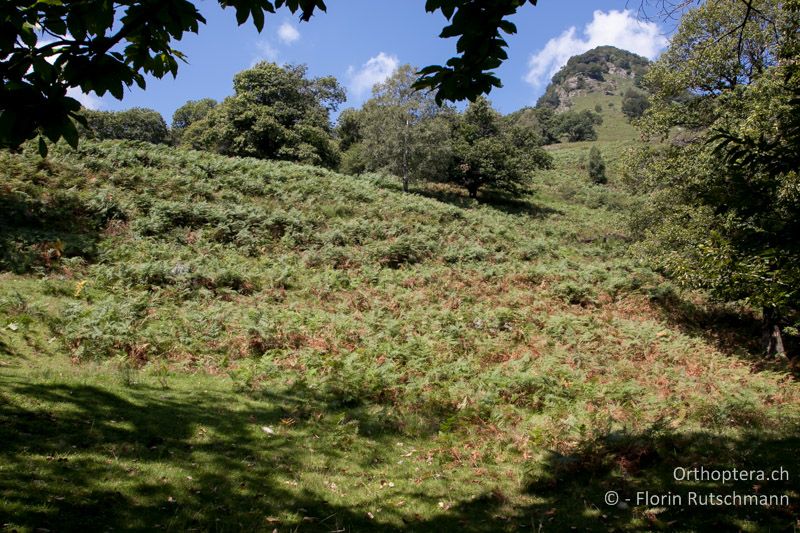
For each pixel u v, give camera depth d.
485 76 3.60
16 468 4.71
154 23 2.99
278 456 6.28
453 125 48.78
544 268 20.89
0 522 3.85
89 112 64.06
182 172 22.97
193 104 77.25
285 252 18.17
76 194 17.00
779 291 8.00
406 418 8.28
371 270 17.78
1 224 14.07
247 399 8.17
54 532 3.90
